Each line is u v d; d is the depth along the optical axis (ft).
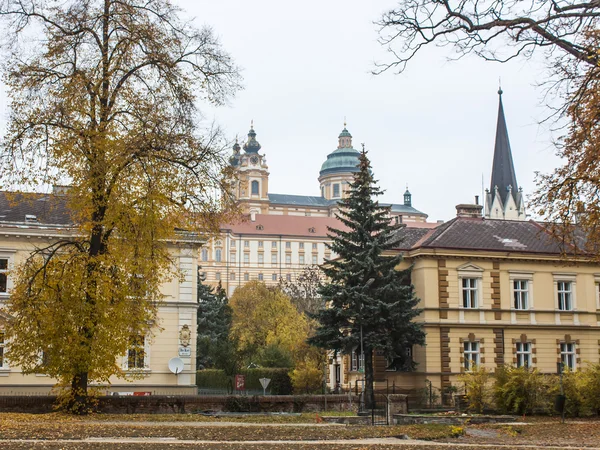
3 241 136.36
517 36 72.43
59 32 92.32
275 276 587.27
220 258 579.89
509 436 76.13
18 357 93.30
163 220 92.79
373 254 151.02
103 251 95.04
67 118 89.45
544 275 171.01
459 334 162.61
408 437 71.87
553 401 109.19
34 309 90.12
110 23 95.09
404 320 147.54
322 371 182.80
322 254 601.62
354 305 147.23
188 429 73.00
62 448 55.72
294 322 257.14
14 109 90.74
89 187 90.48
